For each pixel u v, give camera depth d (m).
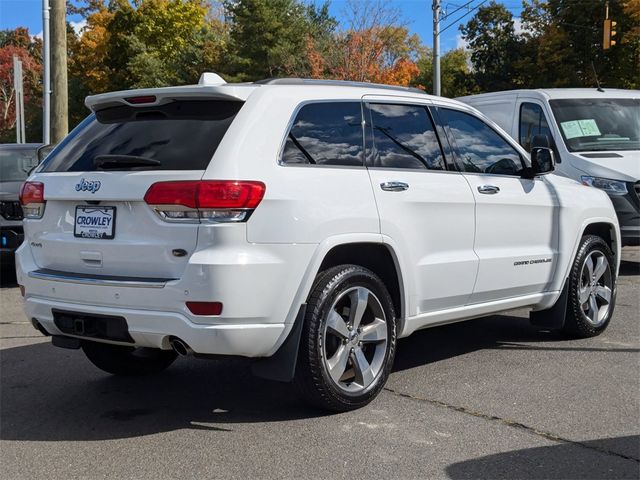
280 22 38.22
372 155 4.74
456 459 3.84
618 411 4.55
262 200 4.01
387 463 3.79
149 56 44.41
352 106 4.75
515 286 5.69
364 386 4.57
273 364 4.22
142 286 4.01
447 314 5.22
